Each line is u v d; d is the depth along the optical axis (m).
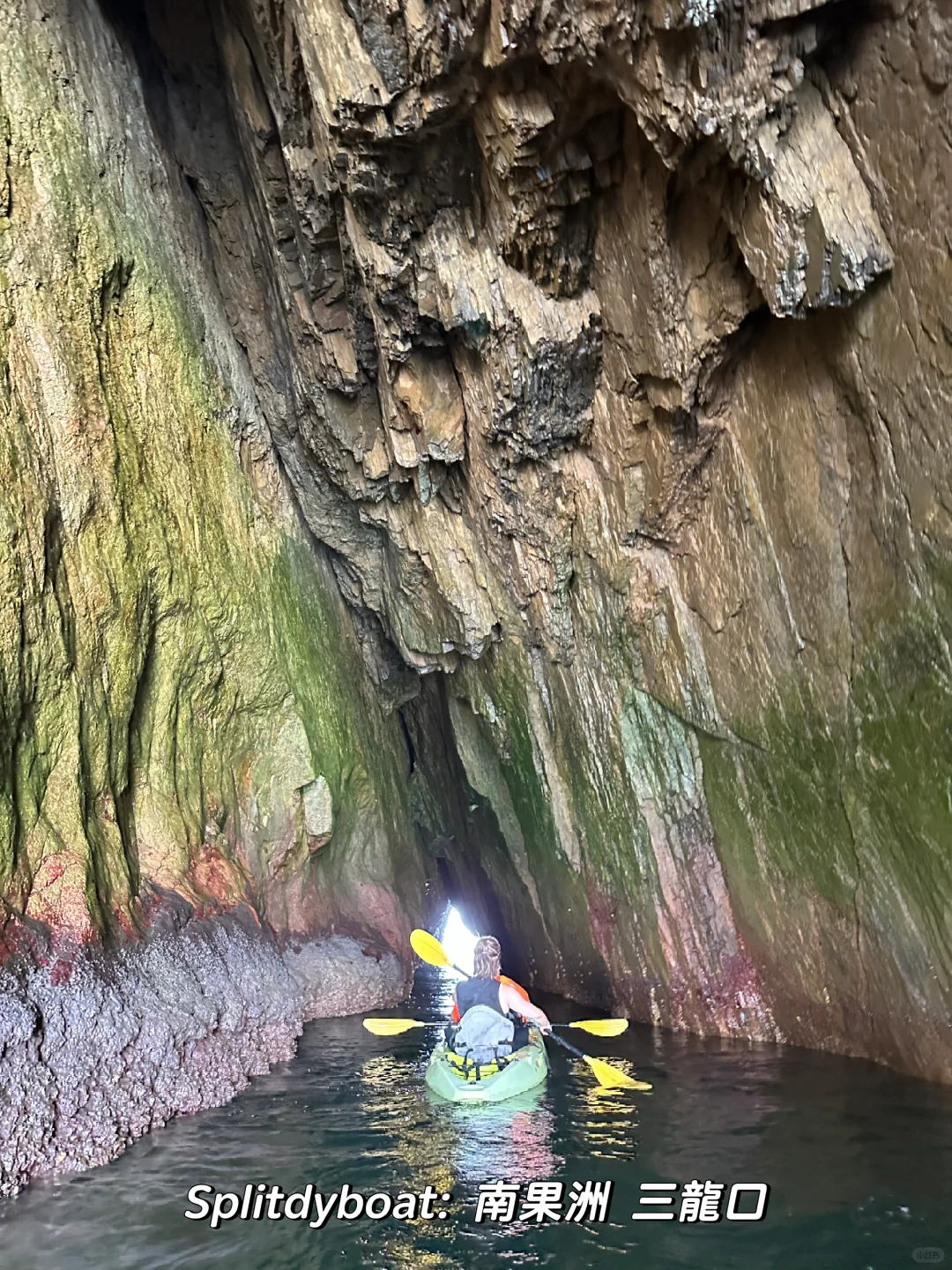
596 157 5.88
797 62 4.76
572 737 8.29
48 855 5.26
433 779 12.40
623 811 7.81
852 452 5.52
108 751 6.01
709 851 7.13
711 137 4.98
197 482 7.52
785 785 6.38
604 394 6.93
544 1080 5.96
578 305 6.61
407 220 6.56
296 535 9.38
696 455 6.55
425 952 6.74
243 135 7.59
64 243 5.98
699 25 4.62
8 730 5.02
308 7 5.82
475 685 9.36
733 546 6.50
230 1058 5.98
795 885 6.39
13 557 5.05
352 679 10.18
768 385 5.98
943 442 4.87
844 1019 6.11
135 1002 5.31
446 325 6.81
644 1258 3.48
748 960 6.84
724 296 5.84
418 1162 4.49
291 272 7.84
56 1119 4.48
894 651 5.37
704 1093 5.45
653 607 7.18
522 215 6.18
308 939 8.63
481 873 11.51
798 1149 4.45
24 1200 4.05
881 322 5.05
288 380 8.73
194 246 8.04
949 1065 5.33
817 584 5.88
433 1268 3.45
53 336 5.78
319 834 8.73
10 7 5.95
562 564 7.75
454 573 8.51
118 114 7.02
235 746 8.09
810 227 4.92
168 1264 3.49
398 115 5.92
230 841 7.87
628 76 5.13
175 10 7.70
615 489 7.13
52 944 5.03
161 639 6.91
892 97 4.68
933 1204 3.82
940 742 5.16
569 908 8.84
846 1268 3.35
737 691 6.64
